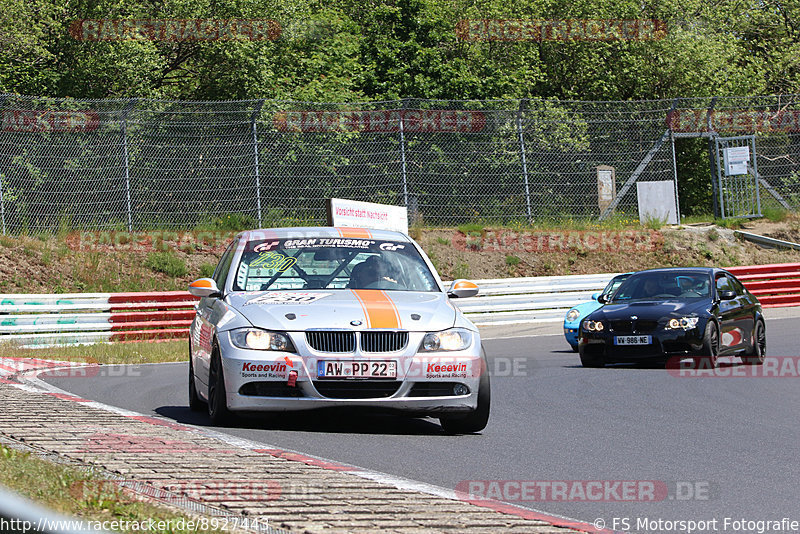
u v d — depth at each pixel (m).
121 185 51.44
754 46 98.50
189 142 52.81
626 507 12.16
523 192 59.62
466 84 71.12
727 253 62.38
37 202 50.53
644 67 82.81
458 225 58.56
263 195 53.47
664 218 64.06
